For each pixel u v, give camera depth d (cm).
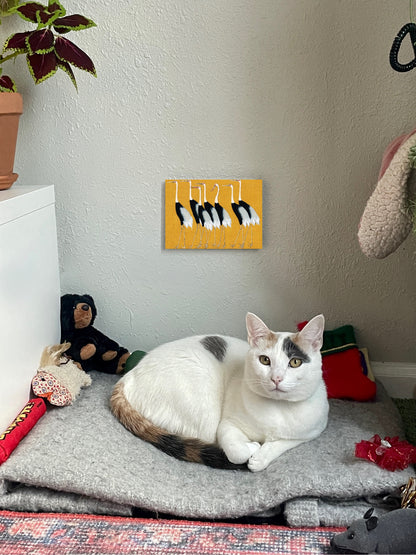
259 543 128
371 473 140
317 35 177
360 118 182
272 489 137
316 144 185
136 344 205
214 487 142
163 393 158
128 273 200
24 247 164
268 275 196
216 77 182
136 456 151
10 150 171
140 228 196
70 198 195
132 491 139
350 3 174
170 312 202
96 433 157
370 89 180
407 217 147
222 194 189
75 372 181
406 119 181
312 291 196
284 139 185
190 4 178
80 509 141
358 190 187
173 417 157
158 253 197
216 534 131
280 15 177
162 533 131
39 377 170
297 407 150
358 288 195
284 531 132
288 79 181
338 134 184
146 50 182
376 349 200
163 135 188
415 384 200
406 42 176
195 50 181
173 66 183
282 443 151
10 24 185
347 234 191
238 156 188
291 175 188
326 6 175
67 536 129
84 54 169
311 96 182
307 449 152
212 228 192
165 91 184
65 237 198
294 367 144
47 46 164
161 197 192
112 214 195
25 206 164
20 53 173
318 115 183
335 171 187
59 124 190
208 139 187
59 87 187
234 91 183
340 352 189
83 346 192
